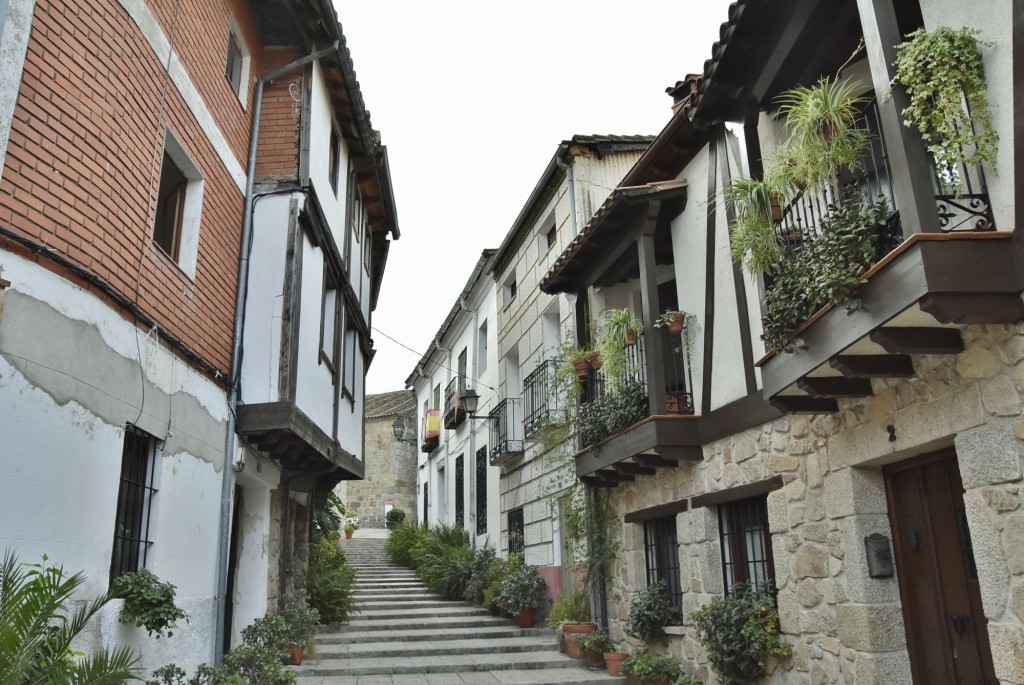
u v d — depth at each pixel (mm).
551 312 12312
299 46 8445
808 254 4684
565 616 9914
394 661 8750
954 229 3867
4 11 3869
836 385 4879
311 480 10453
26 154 4191
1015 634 3664
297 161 7957
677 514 7812
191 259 6371
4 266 3918
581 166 11398
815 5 5172
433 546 15492
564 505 10867
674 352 8414
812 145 4637
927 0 4336
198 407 6348
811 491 5629
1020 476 3676
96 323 4699
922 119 3826
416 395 26219
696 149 7836
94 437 4605
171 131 5969
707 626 6473
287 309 7445
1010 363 3746
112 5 5109
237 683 5785
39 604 3105
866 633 4875
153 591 4957
